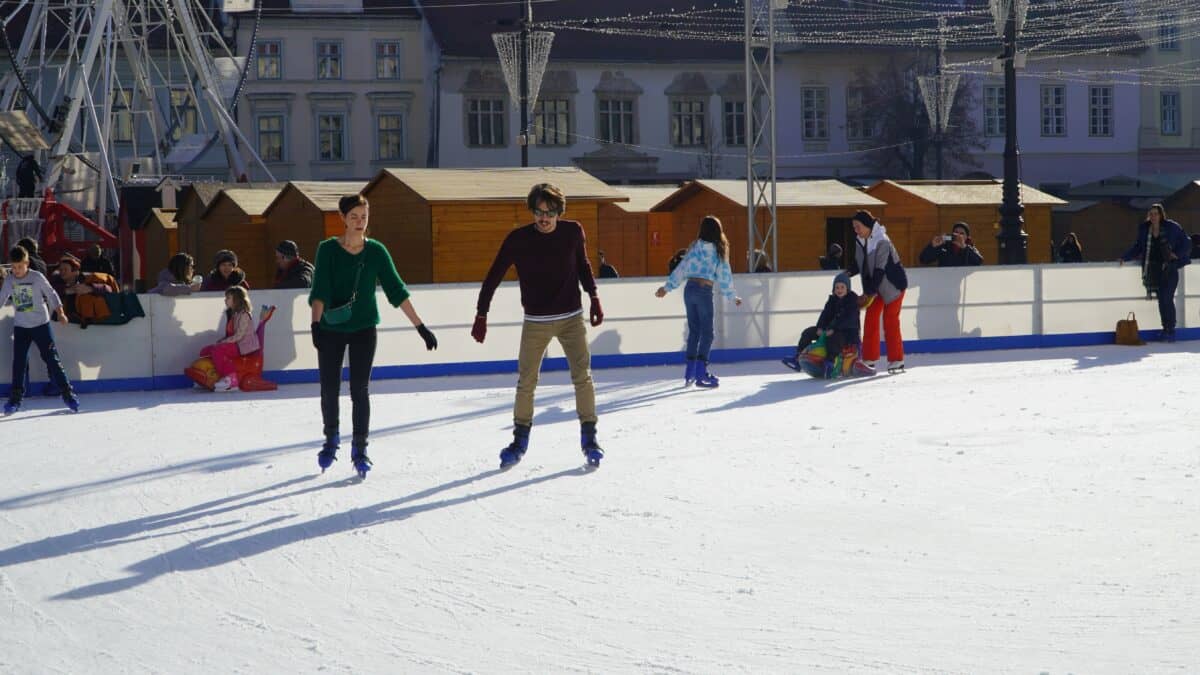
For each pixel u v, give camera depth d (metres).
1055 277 21.23
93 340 16.36
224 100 49.75
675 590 6.52
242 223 29.39
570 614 6.16
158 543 7.81
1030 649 5.47
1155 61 73.75
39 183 41.41
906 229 34.53
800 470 9.73
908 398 14.20
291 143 62.88
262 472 10.20
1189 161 74.75
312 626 6.07
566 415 13.32
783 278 19.83
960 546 7.27
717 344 19.47
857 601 6.25
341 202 9.97
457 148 62.94
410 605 6.39
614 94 65.31
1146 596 6.22
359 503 8.87
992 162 70.88
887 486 9.03
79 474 10.33
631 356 19.00
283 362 17.16
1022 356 19.53
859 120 68.25
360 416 9.87
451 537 7.79
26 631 6.11
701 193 32.56
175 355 16.72
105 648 5.82
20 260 14.44
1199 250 27.00
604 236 33.19
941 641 5.61
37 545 7.86
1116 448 10.44
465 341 18.08
